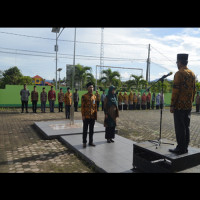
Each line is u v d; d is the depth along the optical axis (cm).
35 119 1067
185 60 336
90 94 541
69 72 1352
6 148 548
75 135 666
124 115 1388
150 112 1639
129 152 498
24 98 1319
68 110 1105
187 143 343
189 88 332
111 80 2300
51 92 1405
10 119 1049
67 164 441
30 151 526
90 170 408
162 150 347
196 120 1224
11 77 2806
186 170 318
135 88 2336
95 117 542
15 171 396
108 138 581
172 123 1056
